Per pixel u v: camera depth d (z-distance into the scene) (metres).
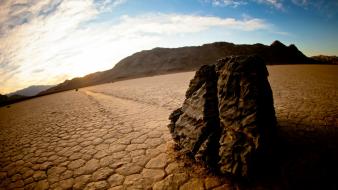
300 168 3.53
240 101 3.66
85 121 9.09
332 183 3.16
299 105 7.68
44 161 5.35
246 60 3.85
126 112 9.80
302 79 16.41
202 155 3.79
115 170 4.42
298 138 4.60
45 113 13.44
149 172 4.16
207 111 4.12
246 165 3.22
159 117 8.17
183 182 3.68
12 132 9.23
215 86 4.38
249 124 3.38
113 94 18.42
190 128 4.32
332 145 4.15
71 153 5.63
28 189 4.16
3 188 4.33
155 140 5.75
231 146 3.46
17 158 5.82
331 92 10.02
